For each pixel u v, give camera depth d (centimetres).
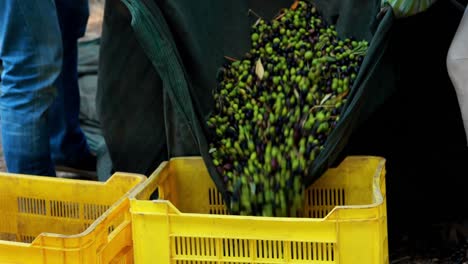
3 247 262
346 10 352
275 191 304
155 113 356
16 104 380
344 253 265
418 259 347
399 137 360
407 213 370
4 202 335
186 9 329
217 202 331
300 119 321
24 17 363
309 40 349
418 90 351
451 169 362
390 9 302
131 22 321
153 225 277
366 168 320
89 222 326
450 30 338
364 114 319
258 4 362
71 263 260
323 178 323
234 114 330
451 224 363
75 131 448
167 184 323
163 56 312
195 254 277
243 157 319
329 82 330
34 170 390
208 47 340
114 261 283
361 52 332
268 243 271
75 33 434
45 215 331
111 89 352
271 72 339
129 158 364
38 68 373
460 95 303
